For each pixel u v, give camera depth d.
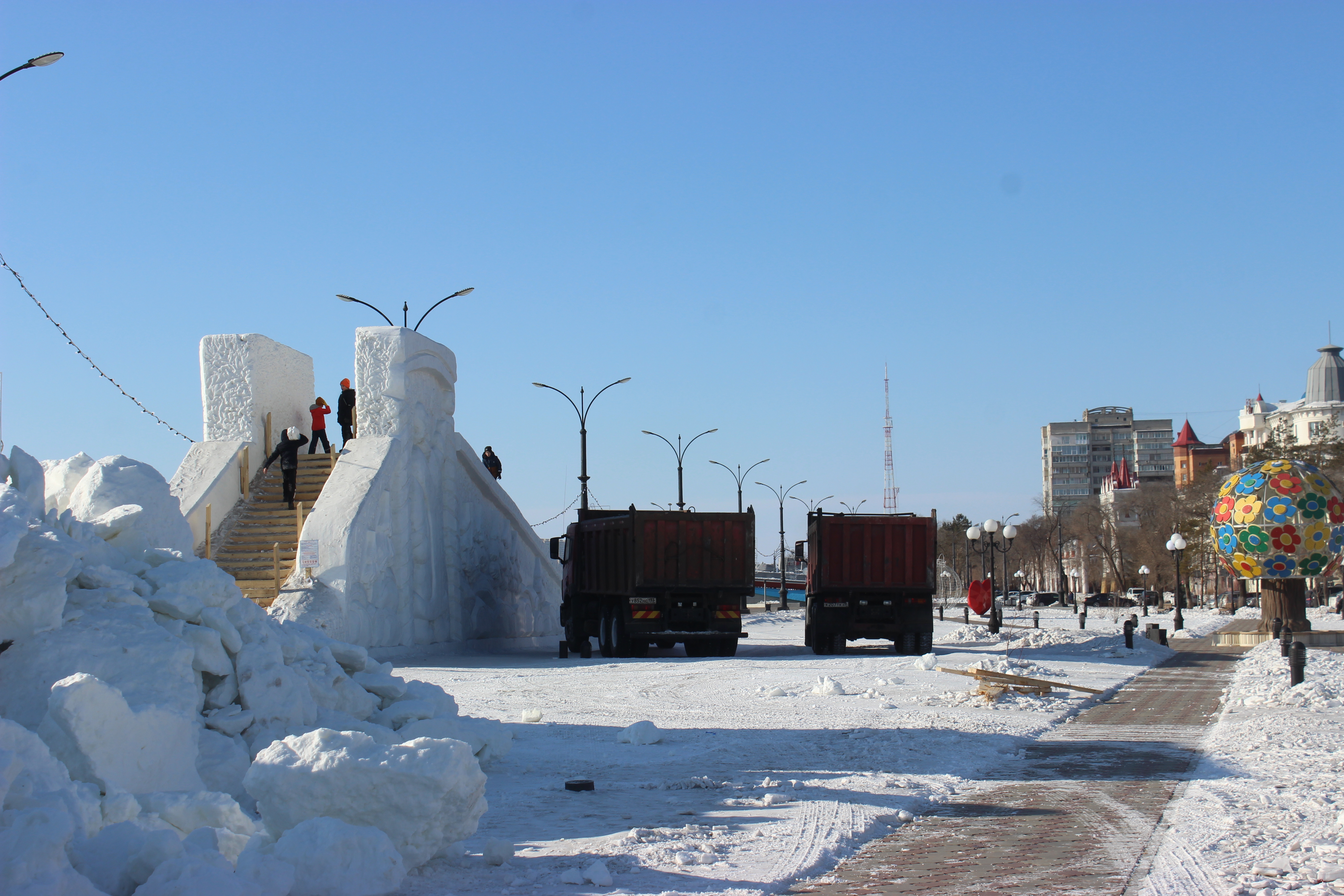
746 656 29.75
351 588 25.62
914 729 13.97
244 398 29.61
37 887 5.06
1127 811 8.84
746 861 7.11
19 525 8.07
